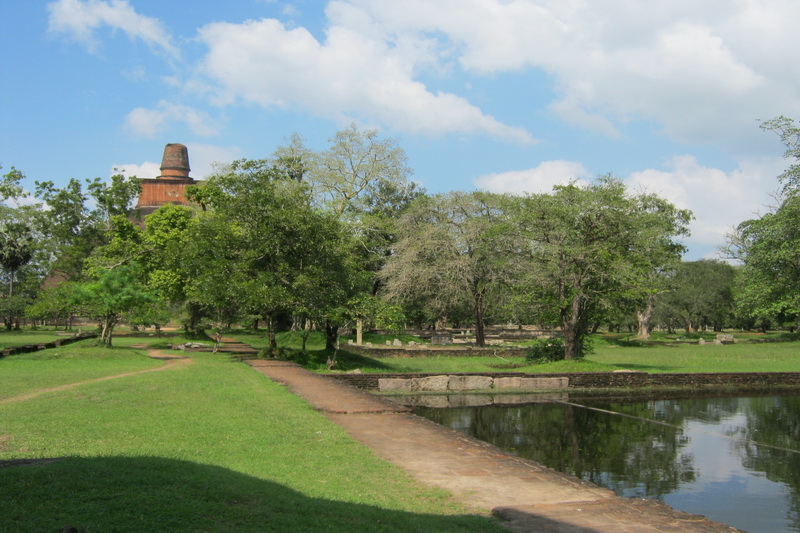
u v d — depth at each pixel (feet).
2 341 113.39
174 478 20.26
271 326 83.82
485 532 18.15
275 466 24.36
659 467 37.29
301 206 83.61
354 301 81.46
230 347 110.42
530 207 85.05
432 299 135.33
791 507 29.89
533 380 72.33
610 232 82.17
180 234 115.65
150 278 117.08
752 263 123.75
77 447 25.40
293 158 128.57
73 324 205.16
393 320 84.33
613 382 74.64
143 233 124.16
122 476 19.90
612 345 159.53
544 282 84.64
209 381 53.31
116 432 29.27
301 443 29.14
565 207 79.97
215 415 35.53
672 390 74.64
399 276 121.60
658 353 126.00
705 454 40.70
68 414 34.24
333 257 82.43
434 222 132.67
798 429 49.47
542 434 46.98
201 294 81.46
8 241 153.99
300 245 79.51
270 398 43.52
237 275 77.92
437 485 23.68
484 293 132.36
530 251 89.92
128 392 44.60
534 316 90.89
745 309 138.31
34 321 200.34
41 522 15.34
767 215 117.19
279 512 17.85
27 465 21.06
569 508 21.27
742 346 151.23
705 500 31.01
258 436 29.99
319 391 49.70
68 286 93.35
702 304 209.05
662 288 102.94
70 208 164.86
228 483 20.47
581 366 80.38
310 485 21.97
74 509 16.43
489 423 51.49
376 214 132.46
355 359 91.45
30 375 55.72
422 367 91.15
